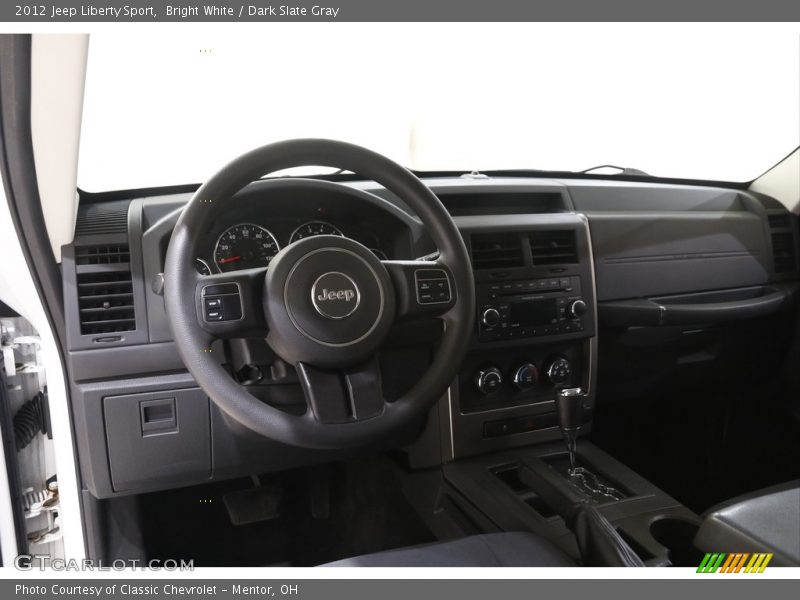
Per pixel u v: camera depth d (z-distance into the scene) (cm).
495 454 130
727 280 157
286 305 87
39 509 120
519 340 128
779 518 57
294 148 92
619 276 142
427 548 85
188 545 135
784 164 167
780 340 164
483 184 138
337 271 89
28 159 79
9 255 94
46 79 70
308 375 90
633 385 152
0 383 107
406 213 119
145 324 104
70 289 102
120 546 126
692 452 173
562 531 102
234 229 109
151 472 108
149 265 104
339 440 90
